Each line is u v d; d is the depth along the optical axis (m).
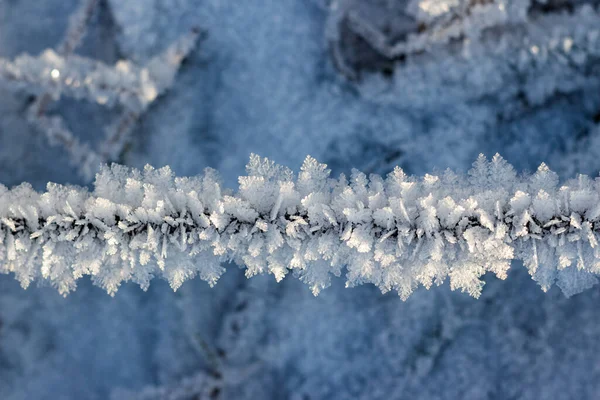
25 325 0.49
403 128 0.48
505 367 0.47
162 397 0.48
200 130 0.48
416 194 0.38
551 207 0.37
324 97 0.48
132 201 0.38
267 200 0.38
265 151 0.48
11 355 0.49
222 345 0.48
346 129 0.48
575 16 0.46
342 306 0.48
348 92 0.48
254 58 0.49
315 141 0.48
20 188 0.38
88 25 0.49
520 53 0.46
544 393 0.47
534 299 0.48
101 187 0.38
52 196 0.38
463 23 0.46
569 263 0.38
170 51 0.48
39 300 0.50
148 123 0.48
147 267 0.38
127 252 0.38
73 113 0.48
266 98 0.49
